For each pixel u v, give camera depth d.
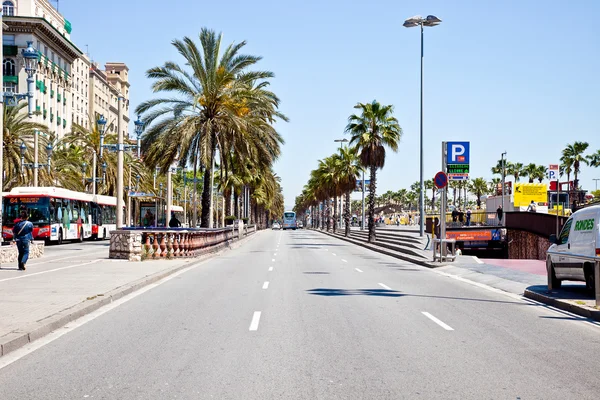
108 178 61.84
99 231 51.34
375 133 49.16
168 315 11.57
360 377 6.93
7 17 76.06
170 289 16.12
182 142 33.25
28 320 10.03
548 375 7.10
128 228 31.69
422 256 29.67
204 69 35.16
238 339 9.19
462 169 26.86
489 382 6.74
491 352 8.40
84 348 8.53
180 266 22.59
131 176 70.56
